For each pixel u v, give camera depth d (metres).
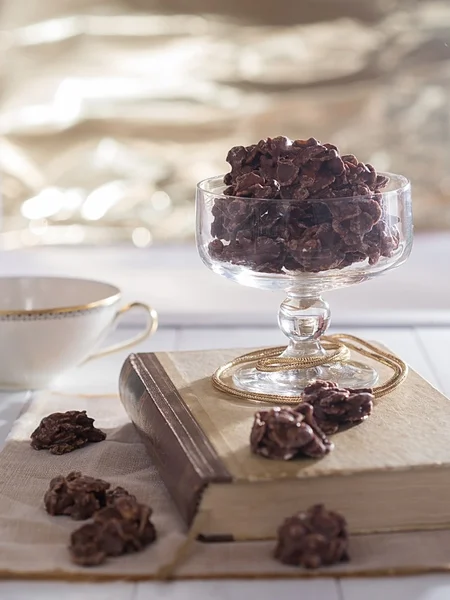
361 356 0.73
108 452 0.66
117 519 0.57
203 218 0.66
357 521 0.57
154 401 0.65
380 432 0.61
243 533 0.57
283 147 0.65
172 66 1.06
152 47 1.06
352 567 0.55
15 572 0.55
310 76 1.06
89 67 1.06
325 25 1.05
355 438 0.60
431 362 0.81
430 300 1.10
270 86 1.06
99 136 1.08
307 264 0.63
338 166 0.64
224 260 0.65
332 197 0.64
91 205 1.09
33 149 1.08
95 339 0.77
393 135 1.07
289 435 0.58
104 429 0.70
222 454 0.58
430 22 1.05
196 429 0.61
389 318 0.91
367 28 1.05
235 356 0.73
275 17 1.05
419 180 1.08
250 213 0.63
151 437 0.64
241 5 1.05
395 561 0.55
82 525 0.59
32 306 0.82
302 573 0.55
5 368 0.76
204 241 0.66
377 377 0.68
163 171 1.08
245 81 1.06
